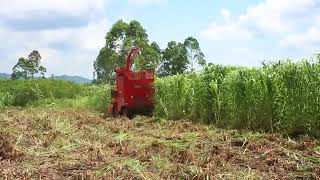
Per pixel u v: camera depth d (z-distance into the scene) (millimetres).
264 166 7465
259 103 11703
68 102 28469
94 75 39312
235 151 8672
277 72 11438
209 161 7852
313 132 10406
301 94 10594
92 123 15055
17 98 29578
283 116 11094
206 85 14242
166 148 9195
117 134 12016
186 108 15773
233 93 12477
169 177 6875
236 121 12422
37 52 59000
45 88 34031
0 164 8133
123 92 17641
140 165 7695
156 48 38594
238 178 6707
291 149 8742
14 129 12336
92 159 8266
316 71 10484
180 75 16469
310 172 6996
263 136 10109
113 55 37312
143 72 17750
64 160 8406
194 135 11125
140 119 16016
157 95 17016
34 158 8742
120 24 37281
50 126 12727
